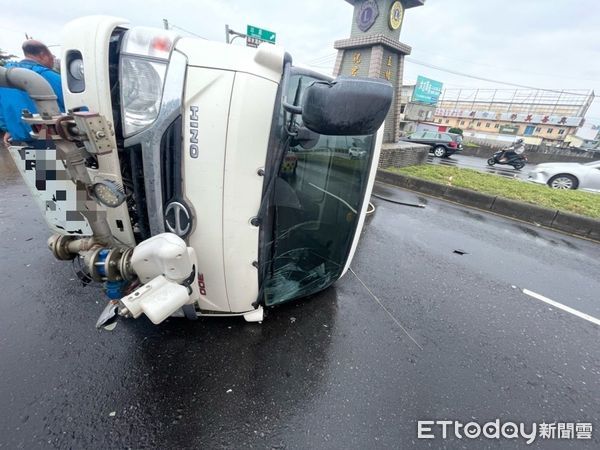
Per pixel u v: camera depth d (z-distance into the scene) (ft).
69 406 4.93
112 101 4.49
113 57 4.41
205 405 5.19
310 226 7.16
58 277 8.14
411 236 14.10
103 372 5.56
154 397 5.23
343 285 9.30
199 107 4.37
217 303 6.21
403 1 26.45
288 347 6.59
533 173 29.45
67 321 6.66
